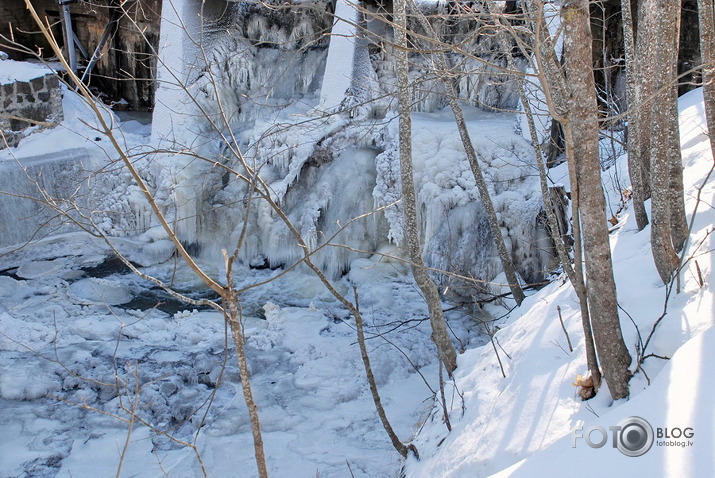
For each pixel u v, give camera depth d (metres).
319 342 9.62
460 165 11.59
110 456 7.27
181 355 9.30
